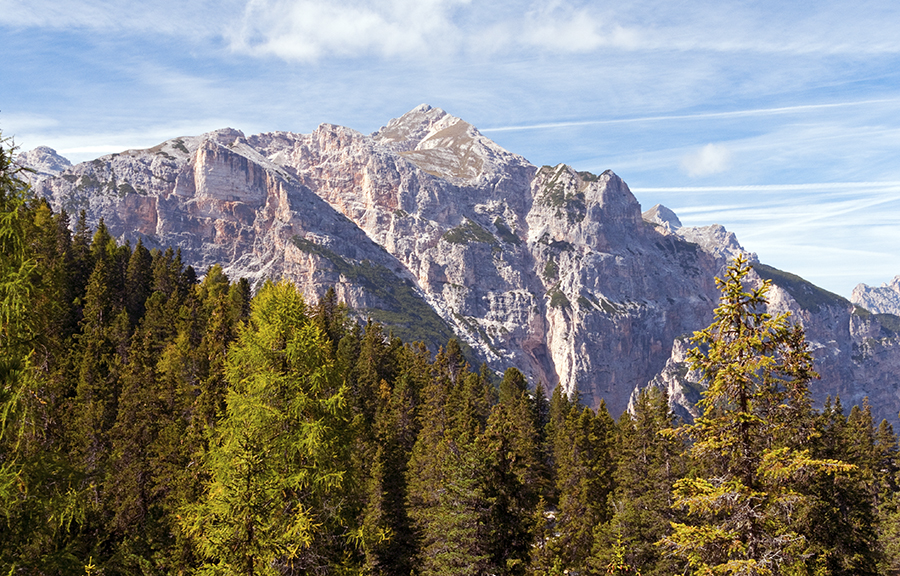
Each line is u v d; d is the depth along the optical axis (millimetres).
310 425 20016
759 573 17969
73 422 45688
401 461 63062
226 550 18578
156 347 85688
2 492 14352
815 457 33594
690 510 20141
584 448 75625
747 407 19891
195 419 44406
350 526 22281
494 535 36625
